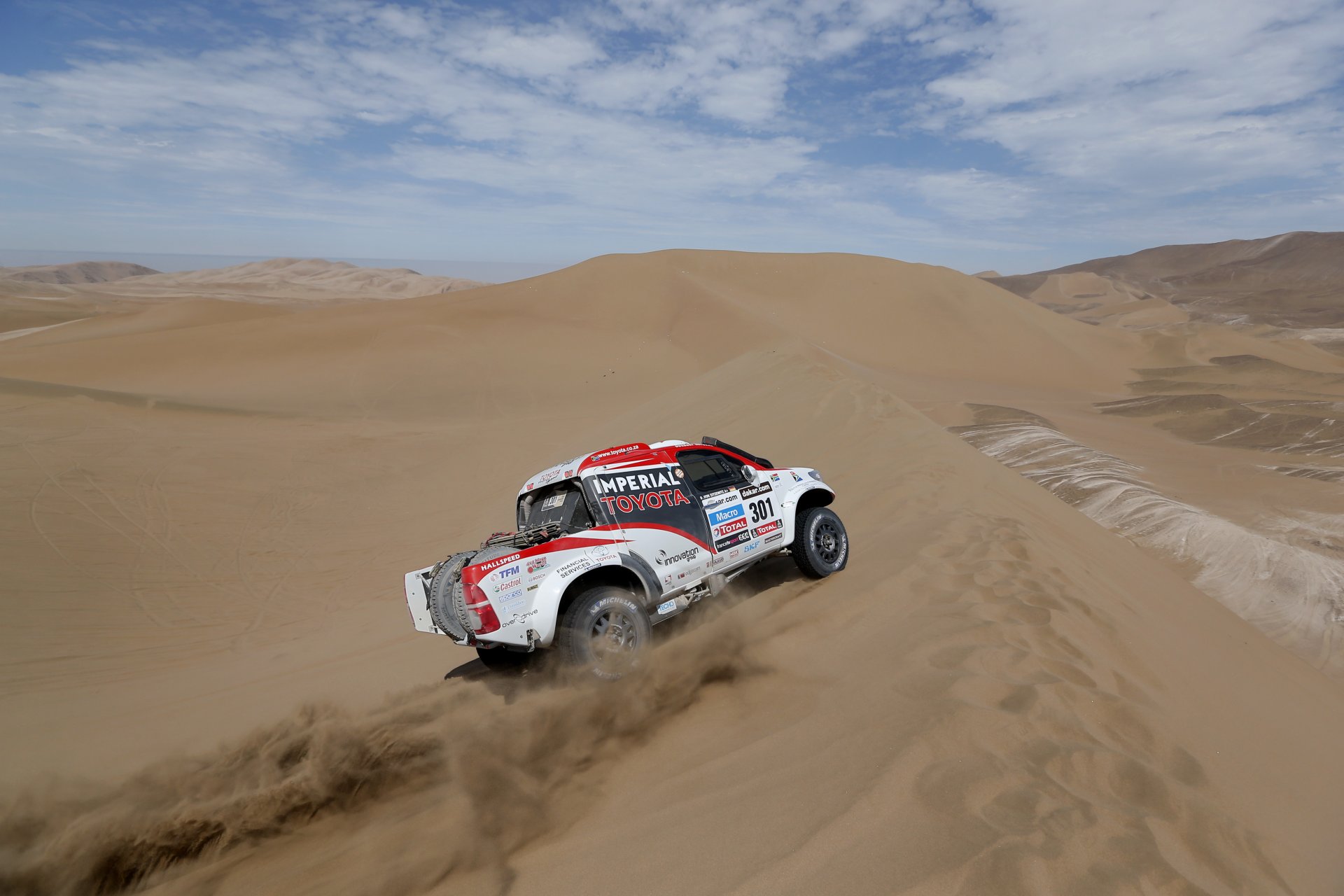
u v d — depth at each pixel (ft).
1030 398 230.27
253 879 12.42
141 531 60.59
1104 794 11.82
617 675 18.17
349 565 58.08
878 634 18.51
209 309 371.56
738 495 22.48
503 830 12.62
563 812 13.05
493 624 17.92
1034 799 11.10
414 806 13.98
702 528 21.27
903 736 13.05
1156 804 11.82
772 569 25.82
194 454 85.71
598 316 246.88
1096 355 314.96
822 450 44.39
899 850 10.14
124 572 52.42
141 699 30.55
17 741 25.25
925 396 198.90
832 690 15.99
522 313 245.86
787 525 23.29
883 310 302.25
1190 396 220.23
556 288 273.33
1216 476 126.00
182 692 31.19
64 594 46.78
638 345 214.90
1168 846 10.86
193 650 40.60
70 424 92.17
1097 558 29.14
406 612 41.96
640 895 10.25
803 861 10.18
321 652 35.86
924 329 293.64
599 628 18.47
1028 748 12.62
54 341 287.28
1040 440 129.18
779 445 49.34
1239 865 11.24
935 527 25.59
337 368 181.68
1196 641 24.62
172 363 188.03
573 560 18.79
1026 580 20.57
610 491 20.17
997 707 13.83
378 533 66.23
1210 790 13.07
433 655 28.76
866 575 22.81
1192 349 332.19
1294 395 255.09
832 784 12.02
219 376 178.09
